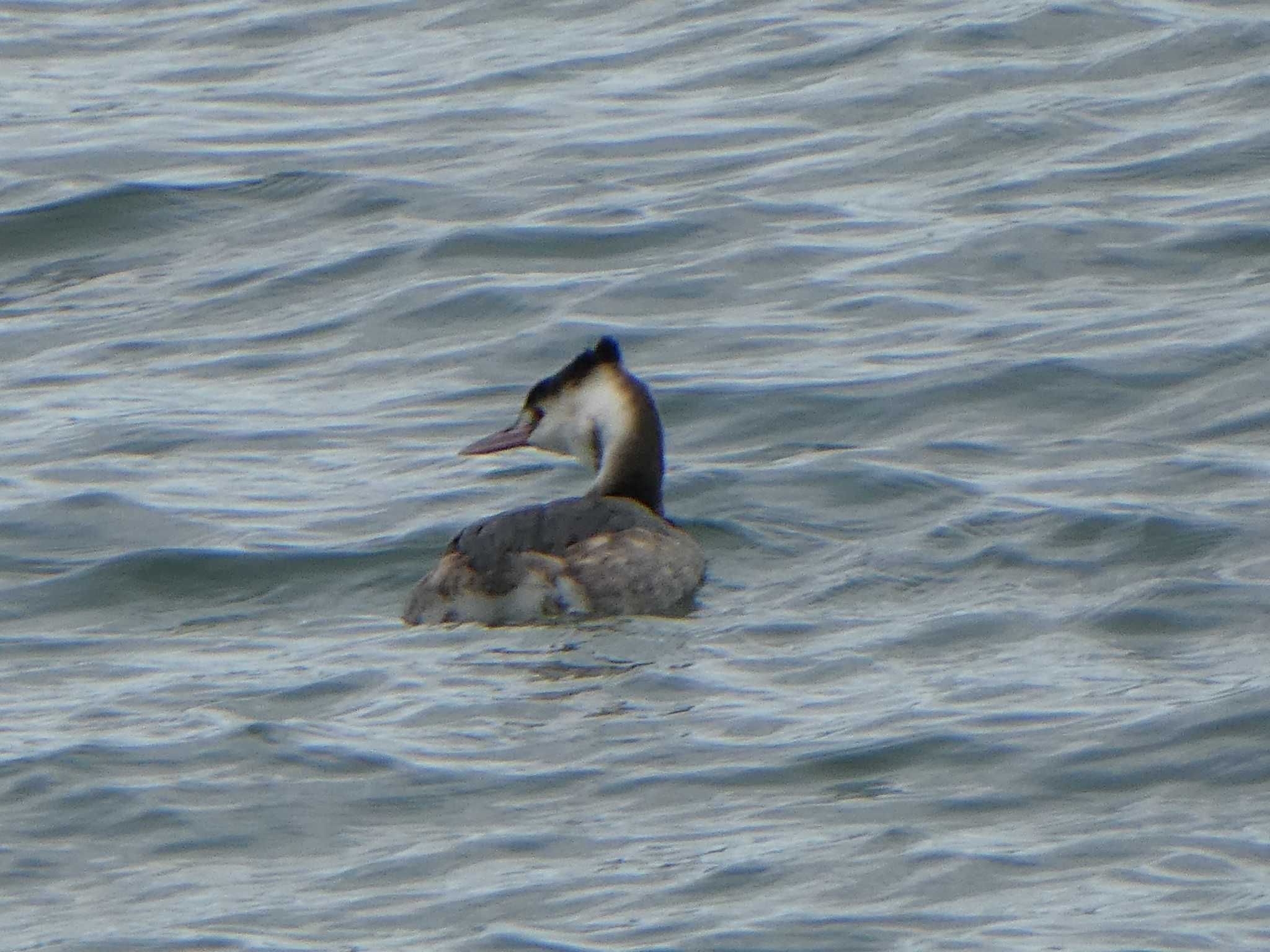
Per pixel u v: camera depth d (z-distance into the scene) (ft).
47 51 94.48
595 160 75.10
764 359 57.77
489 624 41.06
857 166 72.90
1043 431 52.26
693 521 46.70
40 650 41.27
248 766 34.81
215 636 41.73
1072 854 30.94
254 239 70.23
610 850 31.63
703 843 31.73
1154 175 70.18
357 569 45.09
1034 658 38.58
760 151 75.15
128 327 63.87
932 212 68.49
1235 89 77.15
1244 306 59.26
